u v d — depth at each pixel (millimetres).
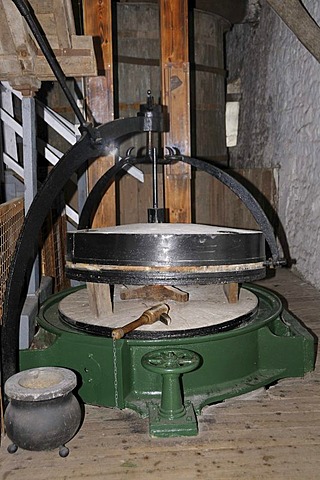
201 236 2080
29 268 2771
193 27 5590
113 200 3605
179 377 2092
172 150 3006
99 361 2148
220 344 2236
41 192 2074
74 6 4355
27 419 1819
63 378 1924
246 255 2189
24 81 2520
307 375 2561
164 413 2043
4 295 2137
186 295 2537
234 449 1909
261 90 6184
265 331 2420
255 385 2287
